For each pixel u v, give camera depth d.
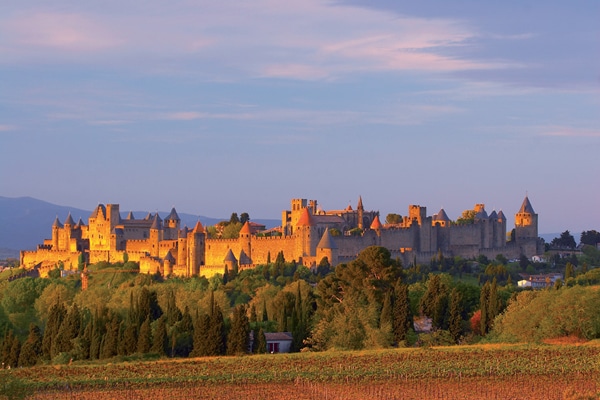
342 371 180.62
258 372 181.62
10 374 152.88
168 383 173.62
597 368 179.38
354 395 163.00
